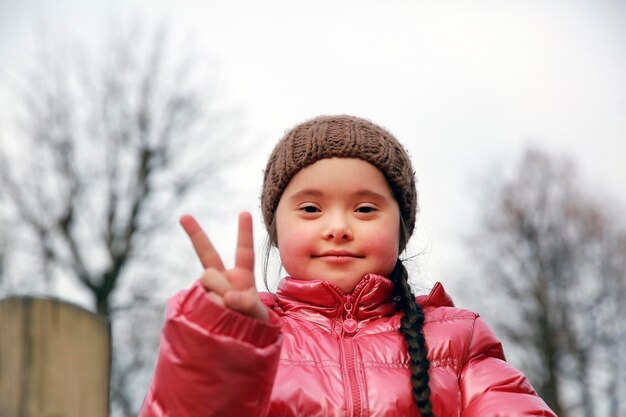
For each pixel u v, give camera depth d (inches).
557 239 961.5
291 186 108.3
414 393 93.4
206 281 76.7
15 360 73.8
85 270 590.2
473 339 104.3
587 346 887.7
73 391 74.1
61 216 599.8
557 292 930.1
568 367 879.7
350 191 105.0
